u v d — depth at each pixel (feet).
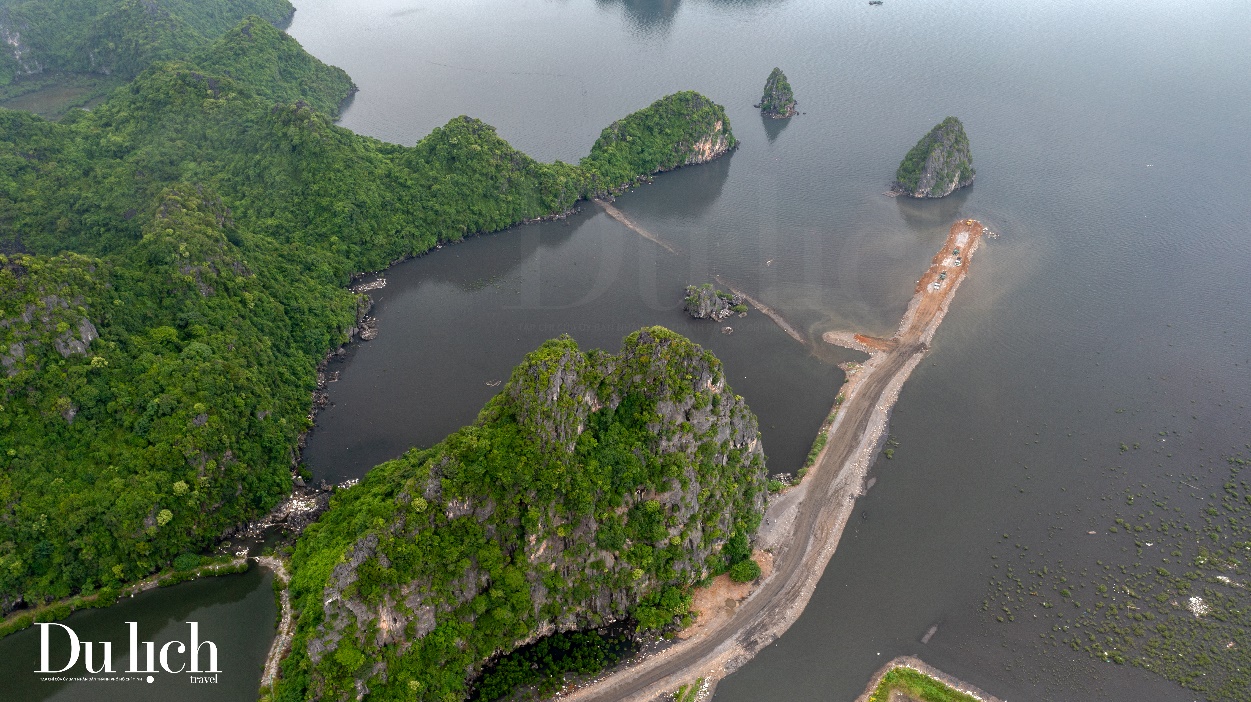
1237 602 403.13
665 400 401.49
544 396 375.25
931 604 410.11
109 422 433.48
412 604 350.84
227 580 417.49
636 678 370.12
